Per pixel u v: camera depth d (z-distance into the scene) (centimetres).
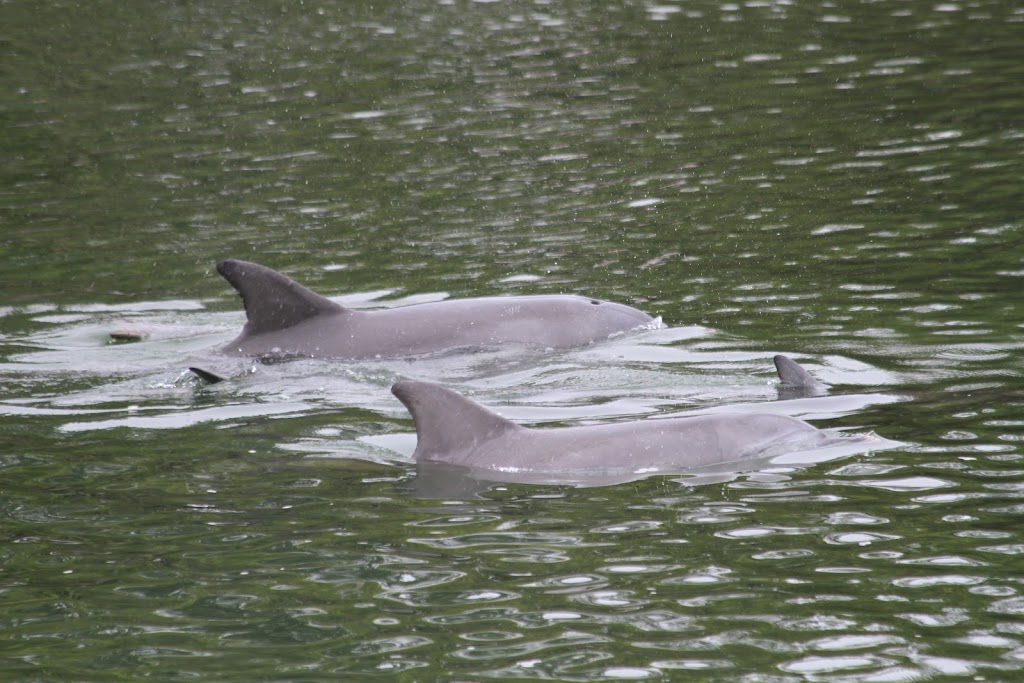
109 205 8250
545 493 3772
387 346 5453
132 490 3903
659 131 9338
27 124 10338
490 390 4962
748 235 6975
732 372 5006
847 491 3684
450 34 13350
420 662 2770
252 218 7875
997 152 8050
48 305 6394
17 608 3089
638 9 13962
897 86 9950
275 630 2938
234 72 11975
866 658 2730
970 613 2919
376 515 3638
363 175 8719
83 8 15125
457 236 7331
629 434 4072
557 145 9175
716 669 2706
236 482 3956
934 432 4162
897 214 7069
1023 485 3672
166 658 2814
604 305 5759
